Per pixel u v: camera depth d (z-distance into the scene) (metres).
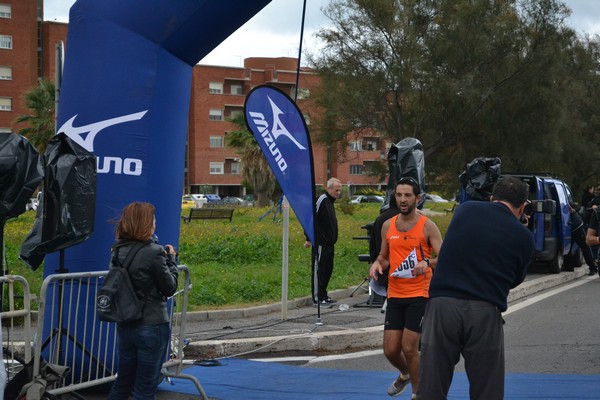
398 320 7.59
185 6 8.53
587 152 49.00
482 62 39.47
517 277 5.84
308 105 43.75
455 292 5.75
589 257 21.56
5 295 9.04
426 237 7.50
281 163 11.77
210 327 12.48
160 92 8.73
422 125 40.81
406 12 39.31
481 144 41.69
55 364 7.88
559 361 10.13
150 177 8.69
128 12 8.59
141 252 6.69
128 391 6.97
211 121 105.94
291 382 9.10
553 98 40.38
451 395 8.26
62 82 8.84
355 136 44.09
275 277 18.03
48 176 7.65
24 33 91.38
